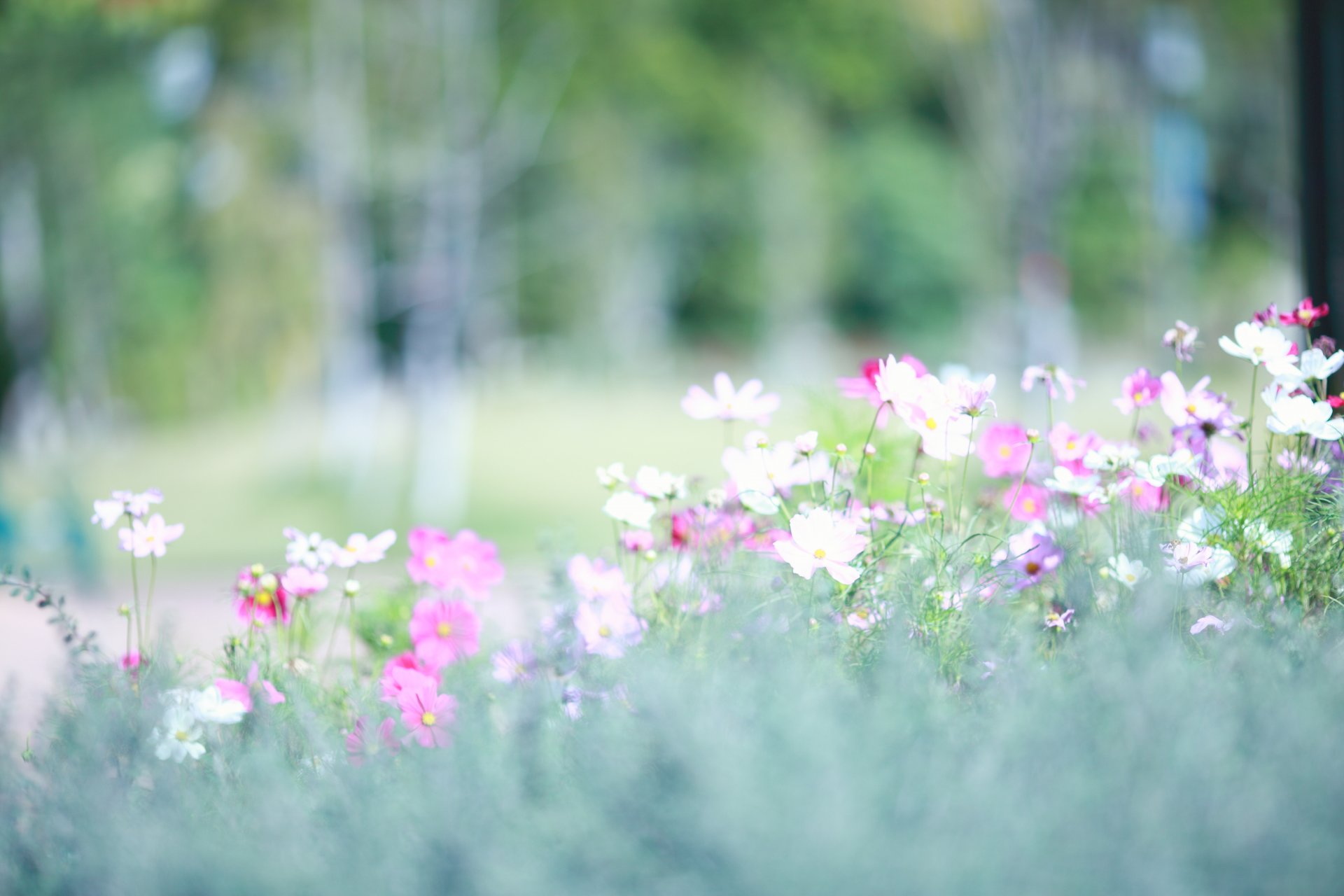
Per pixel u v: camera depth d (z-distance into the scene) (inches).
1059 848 47.4
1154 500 94.8
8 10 361.1
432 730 72.5
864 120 1663.4
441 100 617.0
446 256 627.2
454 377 621.6
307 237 659.4
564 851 51.3
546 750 61.5
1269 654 65.6
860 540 79.9
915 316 1727.4
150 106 606.5
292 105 620.1
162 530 93.5
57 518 319.0
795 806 48.3
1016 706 59.6
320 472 649.6
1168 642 63.2
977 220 1332.4
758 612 79.4
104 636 93.4
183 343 764.0
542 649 79.7
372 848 53.7
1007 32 642.2
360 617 109.0
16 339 831.1
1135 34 717.9
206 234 682.8
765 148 1120.2
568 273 1100.5
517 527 526.6
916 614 76.9
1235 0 737.0
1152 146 892.0
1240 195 938.1
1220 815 49.2
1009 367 668.1
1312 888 47.4
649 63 682.2
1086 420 495.8
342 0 606.9
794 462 97.3
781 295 1621.6
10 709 75.7
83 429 837.2
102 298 776.9
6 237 761.6
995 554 86.0
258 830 57.6
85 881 56.4
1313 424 86.8
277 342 706.8
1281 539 82.2
